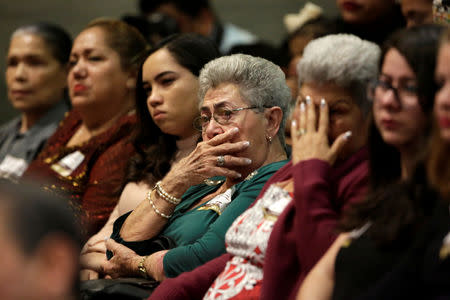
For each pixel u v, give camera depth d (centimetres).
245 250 644
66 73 1426
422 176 499
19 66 1407
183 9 1627
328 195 593
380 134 561
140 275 783
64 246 306
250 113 765
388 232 496
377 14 1036
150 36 1362
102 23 1181
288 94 789
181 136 931
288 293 599
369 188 564
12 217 300
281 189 655
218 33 1659
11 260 298
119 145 1062
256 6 2222
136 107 966
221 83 774
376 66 612
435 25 532
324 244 568
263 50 1088
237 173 780
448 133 463
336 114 620
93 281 732
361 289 501
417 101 520
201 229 783
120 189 964
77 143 1190
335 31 1051
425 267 466
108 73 1147
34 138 1369
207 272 685
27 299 300
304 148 612
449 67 463
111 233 927
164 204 819
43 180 1106
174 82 915
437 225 473
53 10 2298
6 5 2281
